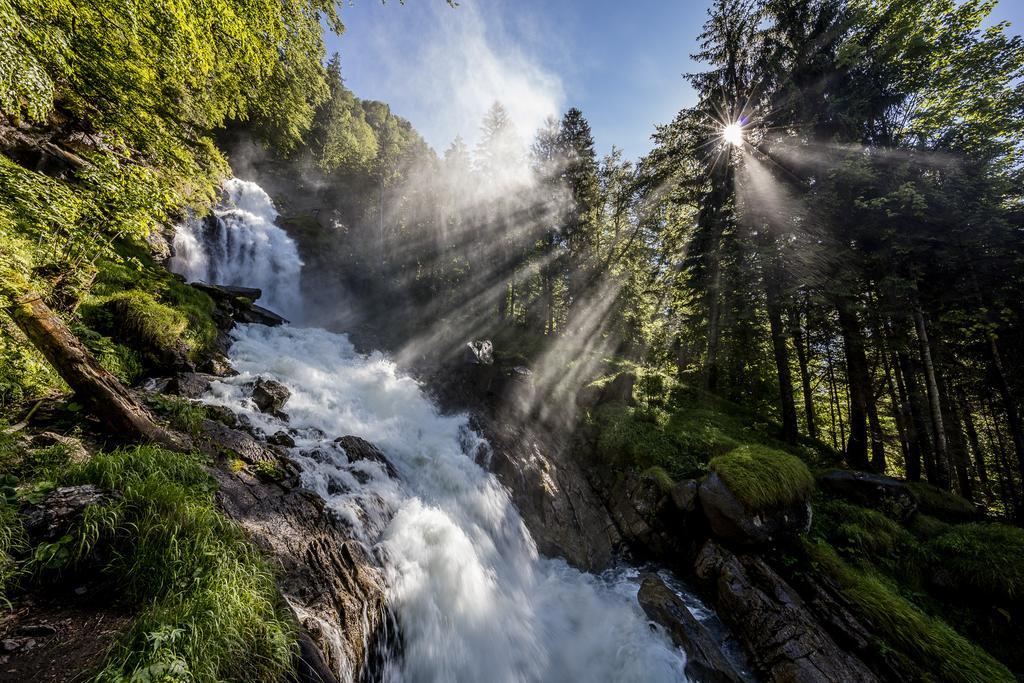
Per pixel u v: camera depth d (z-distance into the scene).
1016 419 10.34
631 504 9.88
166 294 10.56
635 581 8.27
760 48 14.52
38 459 3.99
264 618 3.28
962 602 6.86
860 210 11.55
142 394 6.54
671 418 13.20
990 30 11.42
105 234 7.30
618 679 5.86
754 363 18.92
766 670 5.98
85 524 3.23
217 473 5.24
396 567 5.74
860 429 12.36
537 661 5.96
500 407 13.55
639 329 23.28
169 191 7.82
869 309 11.65
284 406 8.95
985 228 9.90
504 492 9.58
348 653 4.04
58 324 4.95
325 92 14.94
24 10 5.84
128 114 9.29
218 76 11.29
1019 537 7.20
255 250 23.12
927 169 11.39
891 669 5.47
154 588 3.17
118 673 2.31
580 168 22.19
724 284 14.81
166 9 8.06
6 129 8.94
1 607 2.75
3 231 5.54
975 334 11.09
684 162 17.53
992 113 11.23
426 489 8.38
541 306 24.97
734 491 7.81
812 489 8.09
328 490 6.36
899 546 7.86
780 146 13.41
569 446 12.44
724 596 7.14
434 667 5.13
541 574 8.30
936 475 10.78
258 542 4.36
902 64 12.20
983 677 5.18
